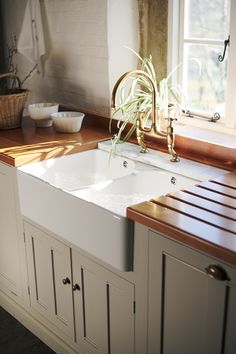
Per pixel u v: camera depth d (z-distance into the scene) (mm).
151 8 2557
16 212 2420
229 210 1672
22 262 2494
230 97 2285
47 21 2953
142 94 2340
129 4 2594
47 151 2385
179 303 1653
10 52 3316
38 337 2518
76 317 2197
